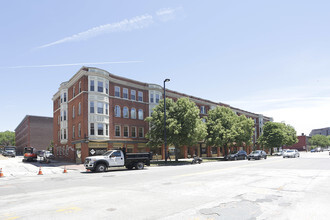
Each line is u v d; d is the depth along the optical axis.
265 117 84.31
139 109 39.47
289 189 10.34
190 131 32.69
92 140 32.25
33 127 80.00
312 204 7.73
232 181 12.77
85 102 32.56
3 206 8.05
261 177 14.24
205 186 11.30
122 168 24.47
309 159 34.28
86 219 6.39
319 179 13.24
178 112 33.50
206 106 54.62
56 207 7.73
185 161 35.09
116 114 35.97
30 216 6.76
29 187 12.38
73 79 36.31
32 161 40.00
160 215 6.66
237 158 42.97
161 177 15.15
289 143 77.38
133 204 7.95
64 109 40.19
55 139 46.91
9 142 122.25
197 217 6.45
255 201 8.20
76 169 24.86
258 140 68.06
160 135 33.69
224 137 41.22
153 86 41.72
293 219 6.21
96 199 8.79
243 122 48.09
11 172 22.83
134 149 37.69
